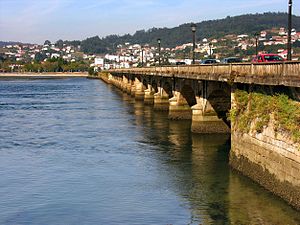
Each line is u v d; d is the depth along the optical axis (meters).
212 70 43.69
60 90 158.12
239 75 34.66
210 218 26.33
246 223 25.27
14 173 37.66
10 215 27.89
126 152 45.16
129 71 124.69
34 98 120.81
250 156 33.00
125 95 132.00
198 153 43.62
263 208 27.17
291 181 26.50
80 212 28.17
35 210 28.72
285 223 24.88
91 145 49.25
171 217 26.81
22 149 47.56
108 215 27.52
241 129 34.50
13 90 158.88
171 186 32.84
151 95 98.31
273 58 48.50
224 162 39.44
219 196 30.02
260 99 31.80
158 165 39.25
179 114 68.25
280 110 27.91
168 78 75.69
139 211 28.00
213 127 52.66
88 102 107.19
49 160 42.19
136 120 70.00
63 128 62.62
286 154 27.06
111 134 56.50
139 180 34.78
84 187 33.31
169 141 50.44
